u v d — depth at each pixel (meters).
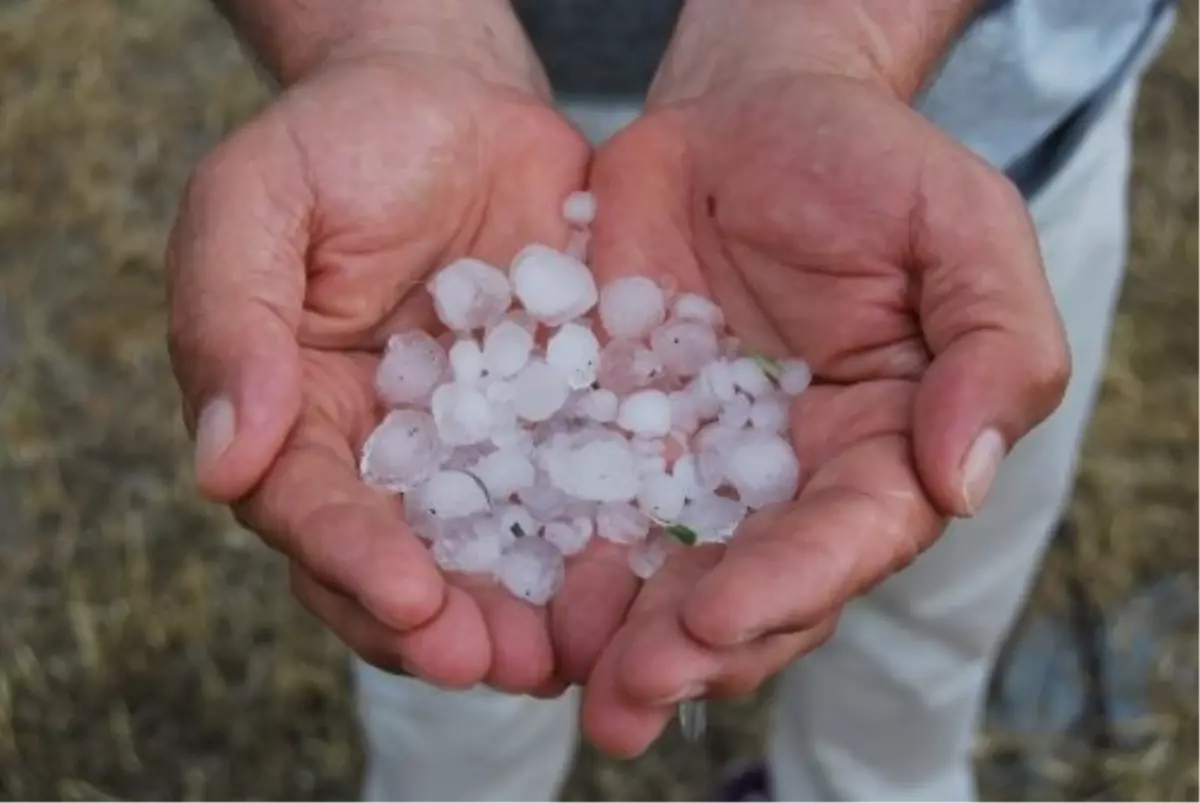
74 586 0.83
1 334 0.94
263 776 0.78
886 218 0.50
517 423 0.53
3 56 1.07
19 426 0.89
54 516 0.86
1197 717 0.80
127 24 1.10
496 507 0.51
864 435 0.49
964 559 0.64
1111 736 0.79
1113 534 0.86
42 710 0.79
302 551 0.46
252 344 0.47
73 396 0.91
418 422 0.51
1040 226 0.60
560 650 0.48
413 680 0.64
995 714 0.81
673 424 0.53
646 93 0.60
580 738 0.79
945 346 0.49
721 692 0.46
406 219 0.52
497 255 0.56
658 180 0.55
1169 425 0.91
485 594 0.48
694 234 0.54
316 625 0.83
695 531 0.49
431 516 0.49
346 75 0.53
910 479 0.47
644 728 0.45
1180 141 1.04
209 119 1.06
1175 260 0.98
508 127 0.55
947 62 0.57
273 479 0.47
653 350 0.54
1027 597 0.84
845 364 0.51
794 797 0.73
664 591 0.48
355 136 0.52
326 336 0.52
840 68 0.54
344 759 0.79
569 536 0.50
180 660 0.81
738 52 0.55
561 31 0.59
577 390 0.53
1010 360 0.47
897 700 0.68
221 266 0.49
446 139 0.53
